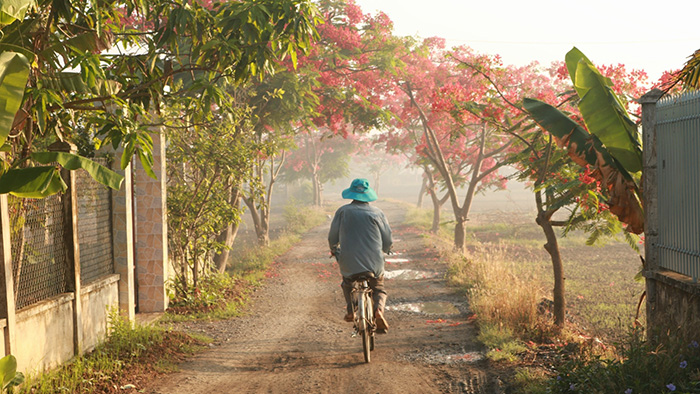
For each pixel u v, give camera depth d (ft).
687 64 16.19
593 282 47.75
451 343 25.21
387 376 20.13
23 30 18.12
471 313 32.42
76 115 21.57
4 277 16.67
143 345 22.85
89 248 24.53
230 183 40.11
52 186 14.33
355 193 23.15
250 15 19.45
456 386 18.66
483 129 68.95
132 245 28.19
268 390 18.95
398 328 29.76
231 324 31.58
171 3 20.52
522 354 21.45
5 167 14.80
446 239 81.30
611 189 19.86
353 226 22.41
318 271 54.29
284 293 42.96
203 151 35.99
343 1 55.47
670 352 14.51
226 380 20.25
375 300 22.75
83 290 22.65
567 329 27.30
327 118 57.41
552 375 17.66
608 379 14.14
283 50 21.24
